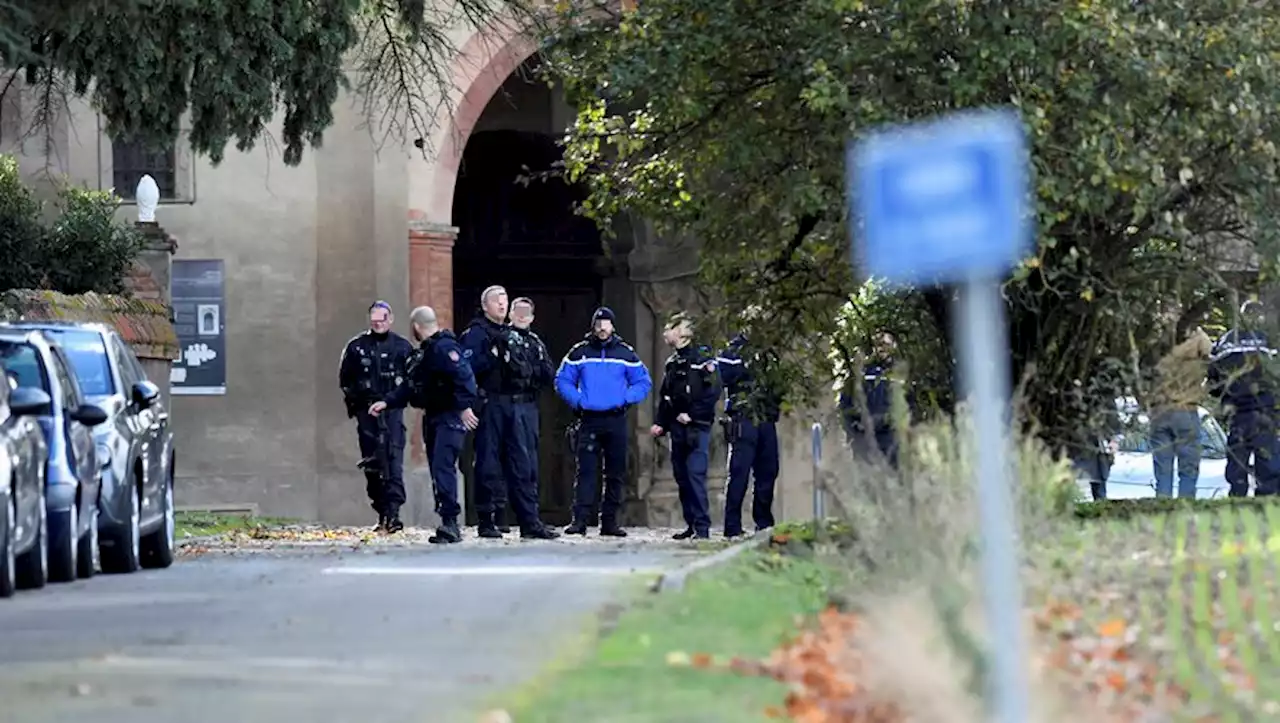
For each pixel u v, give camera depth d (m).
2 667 36.59
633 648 35.12
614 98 72.75
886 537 38.66
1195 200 69.69
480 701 30.62
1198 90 66.44
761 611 40.56
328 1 77.62
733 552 55.16
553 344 146.62
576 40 75.06
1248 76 66.50
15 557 55.44
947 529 37.00
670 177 74.88
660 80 69.44
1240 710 31.31
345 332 124.50
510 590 51.00
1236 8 67.25
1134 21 65.19
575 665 33.31
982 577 31.47
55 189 115.44
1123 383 69.56
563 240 145.12
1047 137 64.94
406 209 124.19
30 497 56.56
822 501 57.53
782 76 68.56
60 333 69.44
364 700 31.41
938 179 22.50
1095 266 69.44
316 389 124.62
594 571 57.28
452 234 125.62
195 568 68.06
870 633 33.94
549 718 27.92
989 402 22.98
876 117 64.62
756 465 90.06
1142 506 67.50
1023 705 24.80
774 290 74.69
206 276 123.62
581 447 93.31
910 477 40.53
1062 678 31.89
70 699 32.09
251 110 77.25
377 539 91.12
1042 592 40.97
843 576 41.19
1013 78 65.50
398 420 95.62
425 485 123.31
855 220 66.88
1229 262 70.19
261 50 76.25
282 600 50.16
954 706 28.72
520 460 88.19
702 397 90.81
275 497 124.00
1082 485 63.31
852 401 75.38
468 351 87.19
